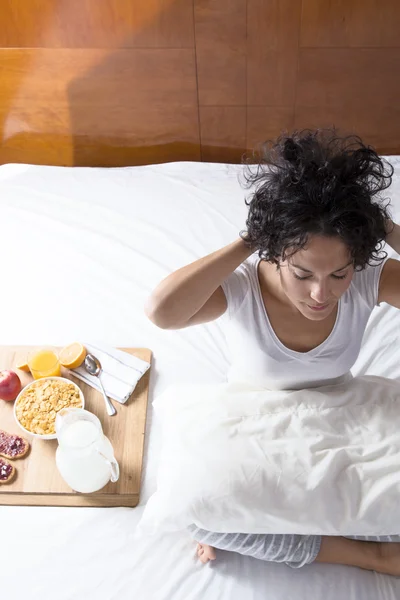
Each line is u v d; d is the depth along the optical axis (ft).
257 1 6.26
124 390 5.15
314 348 3.92
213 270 3.67
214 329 5.66
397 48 6.52
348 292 3.74
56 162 7.65
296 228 3.13
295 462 4.04
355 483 4.02
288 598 4.27
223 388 4.41
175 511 4.10
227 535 4.24
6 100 7.09
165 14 6.39
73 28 6.50
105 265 6.20
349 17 6.33
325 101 6.98
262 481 4.01
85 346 5.42
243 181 6.89
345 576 4.37
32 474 4.76
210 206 6.65
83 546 4.54
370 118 7.09
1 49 6.68
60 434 4.51
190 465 4.13
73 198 6.81
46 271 6.16
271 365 4.03
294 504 3.99
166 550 4.51
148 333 5.67
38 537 4.58
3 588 4.36
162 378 5.39
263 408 4.23
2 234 6.47
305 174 3.12
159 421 5.15
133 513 4.71
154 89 6.93
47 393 5.00
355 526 4.01
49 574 4.42
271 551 4.25
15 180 7.02
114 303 5.90
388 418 4.21
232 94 6.95
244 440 4.13
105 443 4.66
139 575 4.40
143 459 4.95
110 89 6.96
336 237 3.16
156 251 6.29
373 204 3.22
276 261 3.45
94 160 7.63
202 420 4.27
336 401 4.23
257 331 3.86
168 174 7.04
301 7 6.29
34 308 5.88
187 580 4.38
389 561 4.34
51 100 7.06
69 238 6.43
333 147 3.28
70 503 4.74
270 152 3.43
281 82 6.84
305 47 6.57
